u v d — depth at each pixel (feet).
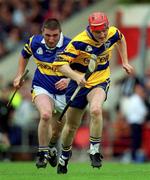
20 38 208.64
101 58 87.92
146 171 97.40
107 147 159.43
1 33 208.13
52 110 92.38
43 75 93.56
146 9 200.95
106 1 218.18
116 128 158.92
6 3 213.66
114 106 167.84
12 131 152.66
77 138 158.51
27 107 153.58
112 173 92.68
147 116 155.33
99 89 87.66
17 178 82.53
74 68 88.99
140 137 151.43
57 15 214.07
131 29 198.18
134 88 152.76
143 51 174.91
